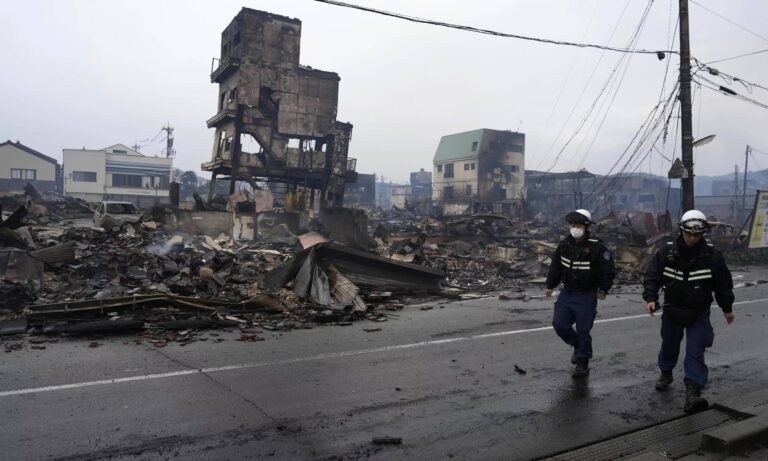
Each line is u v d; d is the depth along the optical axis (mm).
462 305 10398
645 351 6820
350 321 8531
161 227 18375
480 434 4035
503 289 12992
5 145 68812
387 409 4531
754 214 22750
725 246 25219
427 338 7324
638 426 4246
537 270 15633
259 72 31453
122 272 11742
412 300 10914
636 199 77375
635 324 8656
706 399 4820
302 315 8844
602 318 9188
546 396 4961
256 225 20047
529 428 4176
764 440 3855
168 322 7594
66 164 69438
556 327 5609
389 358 6219
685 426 4250
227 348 6555
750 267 20688
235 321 8008
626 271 16844
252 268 12836
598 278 5465
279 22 31984
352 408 4531
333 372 5594
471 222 25141
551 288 5738
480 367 5898
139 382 5113
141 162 72688
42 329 7180
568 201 68188
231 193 30859
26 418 4148
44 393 4746
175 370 5535
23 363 5699
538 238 28016
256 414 4344
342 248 10555
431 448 3770
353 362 6012
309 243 16219
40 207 27172
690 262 4645
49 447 3637
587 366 5590
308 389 5016
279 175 32344
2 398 4594
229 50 33344
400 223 34688
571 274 5488
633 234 19141
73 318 7715
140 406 4461
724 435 3709
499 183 70562
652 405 4746
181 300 8523
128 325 7223
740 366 6125
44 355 6043
